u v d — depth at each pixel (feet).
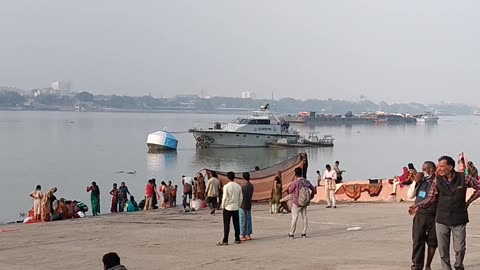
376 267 42.63
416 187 39.32
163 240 60.95
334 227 66.39
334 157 320.09
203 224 75.66
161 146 327.26
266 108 361.30
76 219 89.45
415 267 38.29
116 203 108.37
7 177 207.51
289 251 51.16
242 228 58.39
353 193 99.04
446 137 558.15
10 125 620.49
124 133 513.86
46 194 90.12
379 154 345.51
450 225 34.30
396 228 64.34
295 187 58.65
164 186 113.29
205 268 44.93
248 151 332.39
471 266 42.04
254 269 43.83
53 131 522.88
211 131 336.49
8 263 50.52
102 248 56.90
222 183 101.76
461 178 34.30
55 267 48.16
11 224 86.33
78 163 262.26
